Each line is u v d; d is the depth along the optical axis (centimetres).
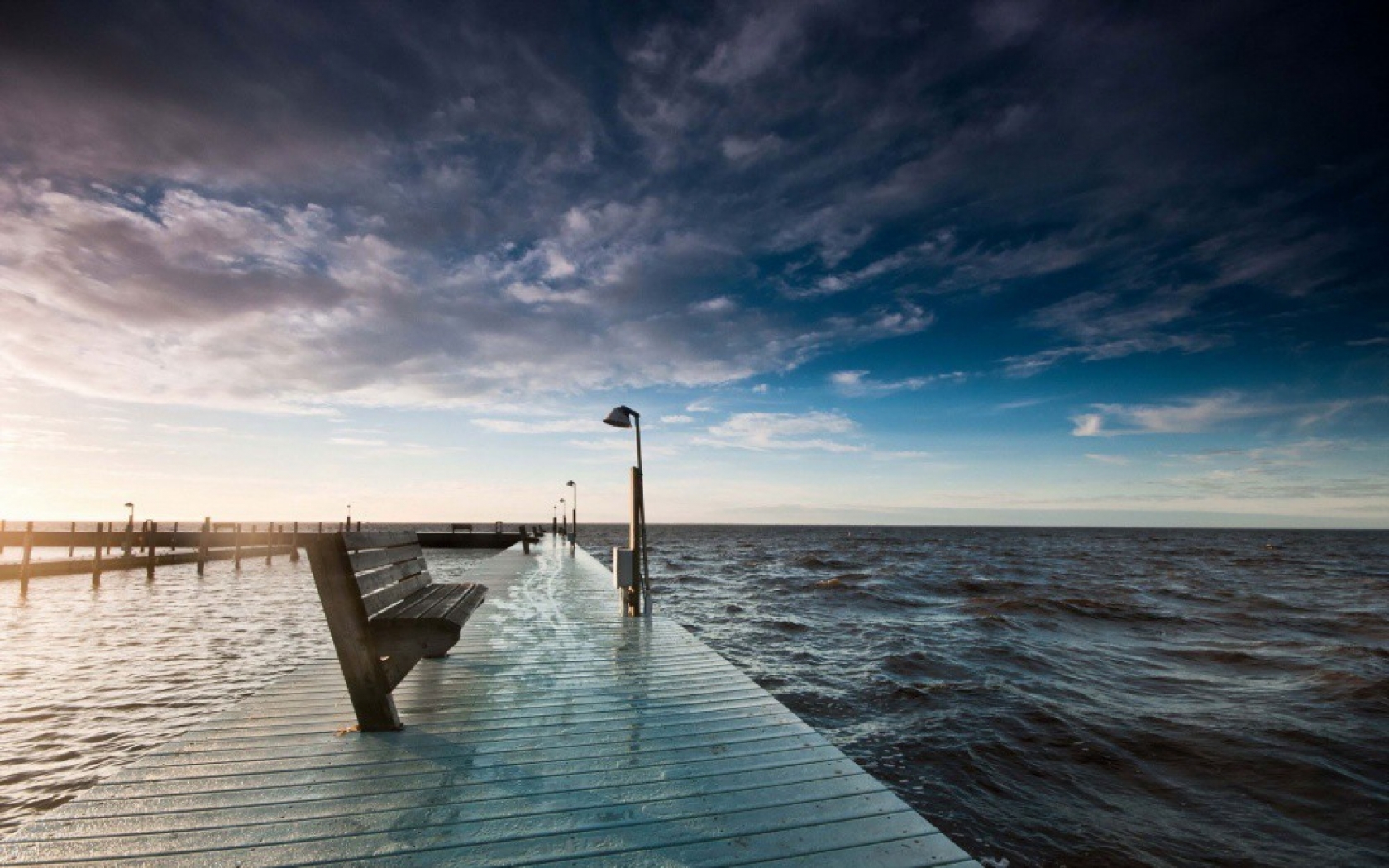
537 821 249
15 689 1063
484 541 5091
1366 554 6894
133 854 220
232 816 249
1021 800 658
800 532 16900
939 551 6331
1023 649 1430
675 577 3275
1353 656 1367
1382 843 581
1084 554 6172
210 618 1856
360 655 350
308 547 347
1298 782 706
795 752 326
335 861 219
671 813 258
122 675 1164
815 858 224
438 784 283
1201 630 1738
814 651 1398
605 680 470
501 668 509
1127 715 935
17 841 227
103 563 2958
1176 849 568
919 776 716
